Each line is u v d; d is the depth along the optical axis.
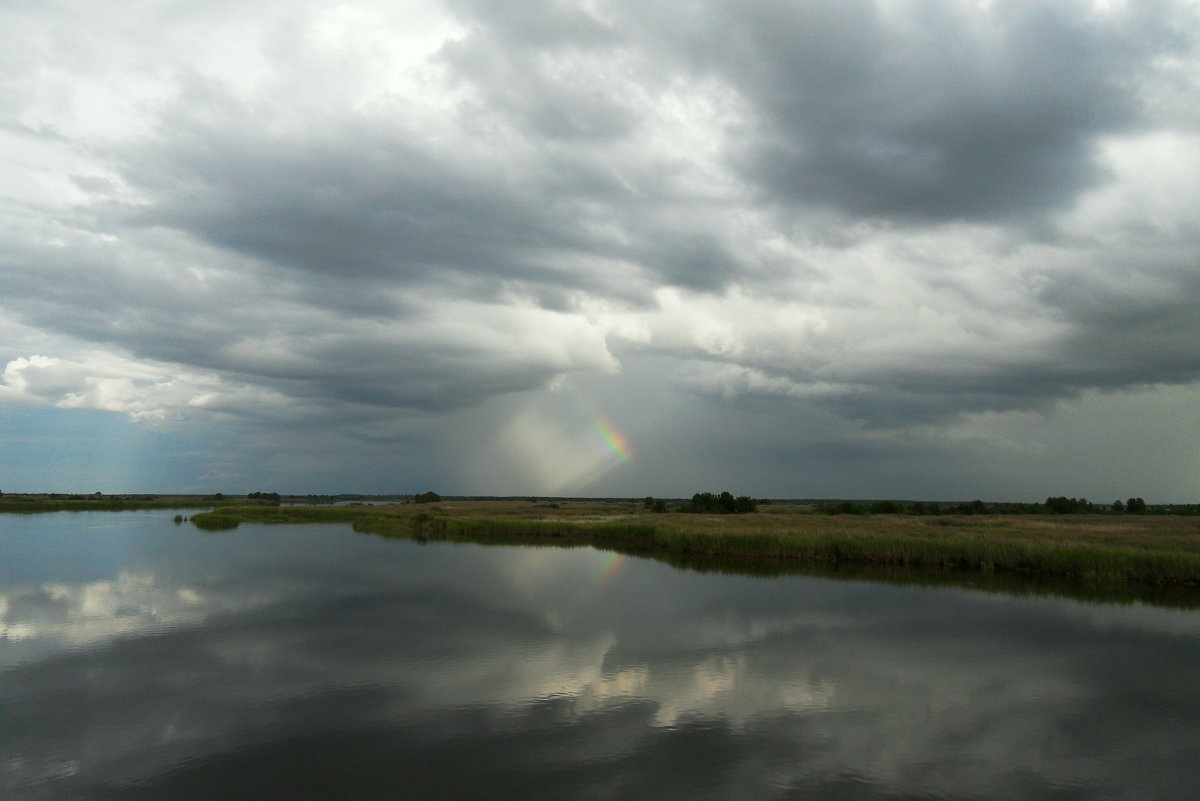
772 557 48.88
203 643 22.11
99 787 11.97
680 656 20.72
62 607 28.03
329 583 35.09
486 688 17.53
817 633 23.81
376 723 14.98
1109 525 63.81
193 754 13.37
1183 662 20.14
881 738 14.31
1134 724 15.21
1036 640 22.84
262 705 16.17
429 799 11.48
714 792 11.77
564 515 94.69
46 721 15.13
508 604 29.33
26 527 74.69
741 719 15.38
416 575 38.47
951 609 28.45
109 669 19.12
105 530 70.50
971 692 17.38
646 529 62.16
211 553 48.88
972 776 12.54
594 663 19.88
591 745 13.80
